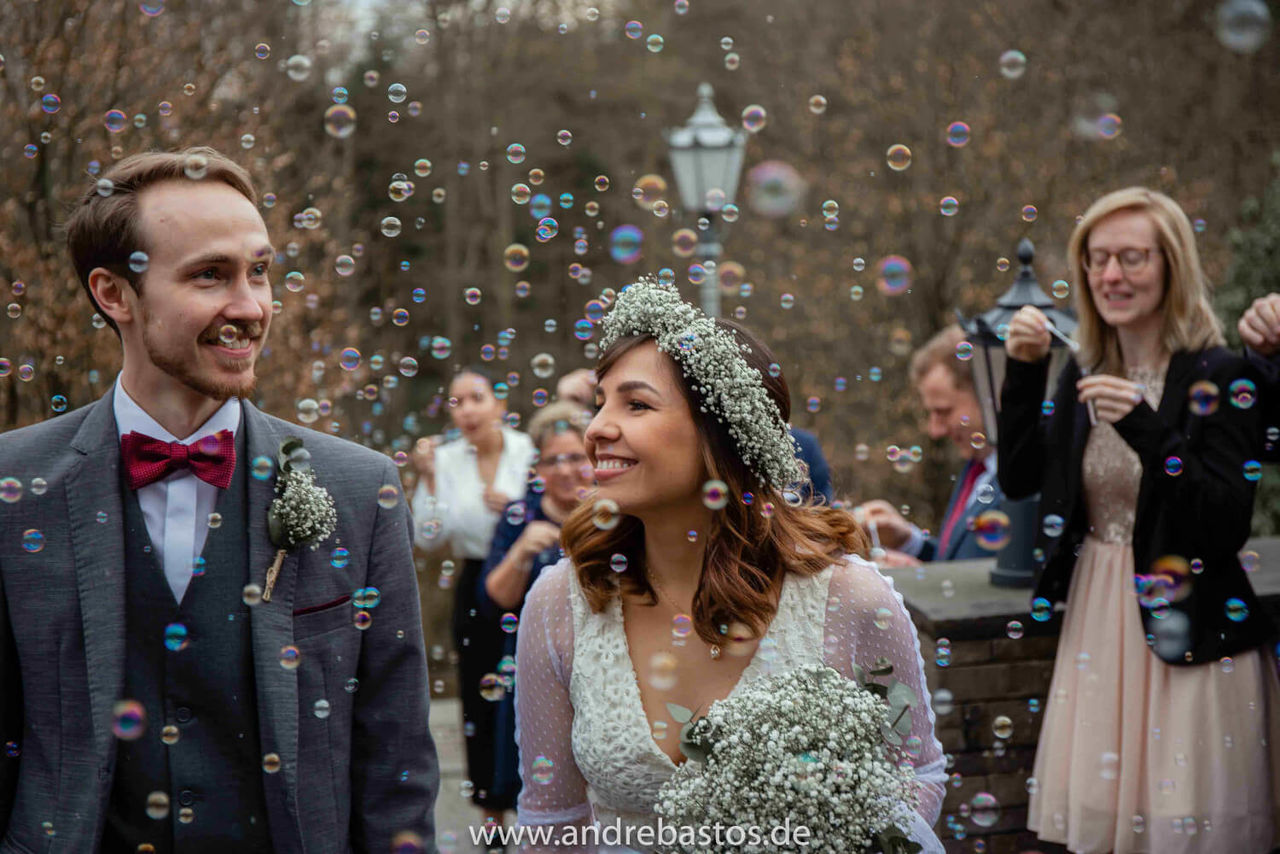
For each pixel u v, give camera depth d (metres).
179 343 1.59
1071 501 2.61
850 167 11.04
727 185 6.23
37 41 5.23
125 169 1.62
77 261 1.65
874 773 1.53
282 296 6.60
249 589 1.67
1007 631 2.89
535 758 1.82
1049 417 2.73
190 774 1.65
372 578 1.79
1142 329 2.55
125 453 1.68
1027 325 2.65
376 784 1.77
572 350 14.13
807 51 12.23
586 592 1.75
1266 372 2.42
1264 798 2.41
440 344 2.86
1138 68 10.64
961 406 3.71
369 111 12.77
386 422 12.27
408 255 13.63
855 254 11.03
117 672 1.62
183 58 6.18
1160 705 2.45
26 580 1.64
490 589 3.35
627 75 13.82
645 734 1.68
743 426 1.67
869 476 10.62
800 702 1.55
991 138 10.18
